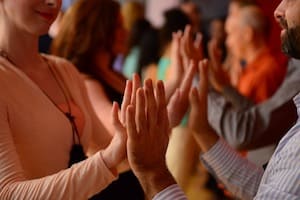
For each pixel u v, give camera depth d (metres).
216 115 3.63
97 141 2.93
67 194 2.36
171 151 4.81
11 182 2.36
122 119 2.39
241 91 5.23
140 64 5.91
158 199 2.27
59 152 2.59
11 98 2.49
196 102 2.98
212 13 7.81
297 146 2.07
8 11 2.59
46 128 2.55
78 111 2.75
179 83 3.21
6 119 2.46
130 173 3.26
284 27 2.25
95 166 2.38
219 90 3.82
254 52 5.37
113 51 3.68
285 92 3.52
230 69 5.82
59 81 2.79
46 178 2.39
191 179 4.78
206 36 6.84
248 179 2.94
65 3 5.38
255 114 3.56
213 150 3.00
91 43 3.59
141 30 6.22
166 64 5.44
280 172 2.10
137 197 3.32
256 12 5.46
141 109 2.24
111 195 3.19
